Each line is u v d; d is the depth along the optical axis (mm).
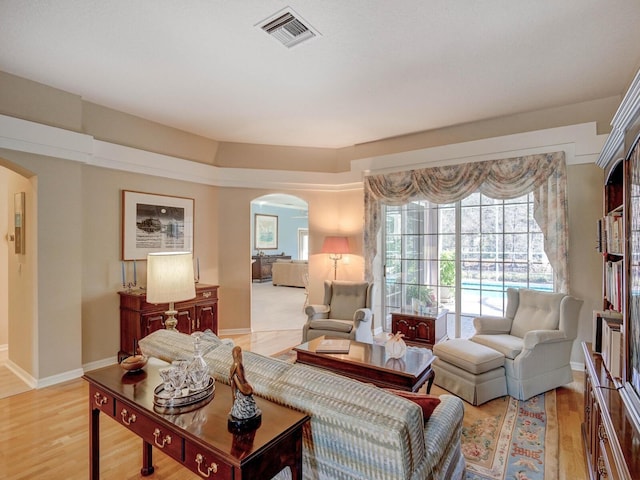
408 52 2662
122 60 2807
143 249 4191
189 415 1347
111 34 2447
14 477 2010
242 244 5238
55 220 3316
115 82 3201
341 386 1371
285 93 3426
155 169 4301
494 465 2117
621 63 2824
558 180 3674
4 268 4332
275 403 1438
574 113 3689
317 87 3289
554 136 3775
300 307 6965
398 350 2873
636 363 1505
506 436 2432
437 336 4051
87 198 3717
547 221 3750
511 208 4258
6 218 4344
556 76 3055
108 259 3889
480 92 3391
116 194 3973
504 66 2879
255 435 1195
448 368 3160
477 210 4500
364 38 2475
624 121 1668
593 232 3605
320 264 5574
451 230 4707
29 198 3305
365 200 5066
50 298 3279
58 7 2152
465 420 2650
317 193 5547
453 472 1619
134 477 2008
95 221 3779
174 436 1294
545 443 2344
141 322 3703
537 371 3043
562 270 3623
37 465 2117
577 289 3688
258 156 5266
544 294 3354
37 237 3207
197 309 4238
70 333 3416
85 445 2324
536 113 3889
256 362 1645
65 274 3385
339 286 4660
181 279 2555
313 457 1376
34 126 3143
